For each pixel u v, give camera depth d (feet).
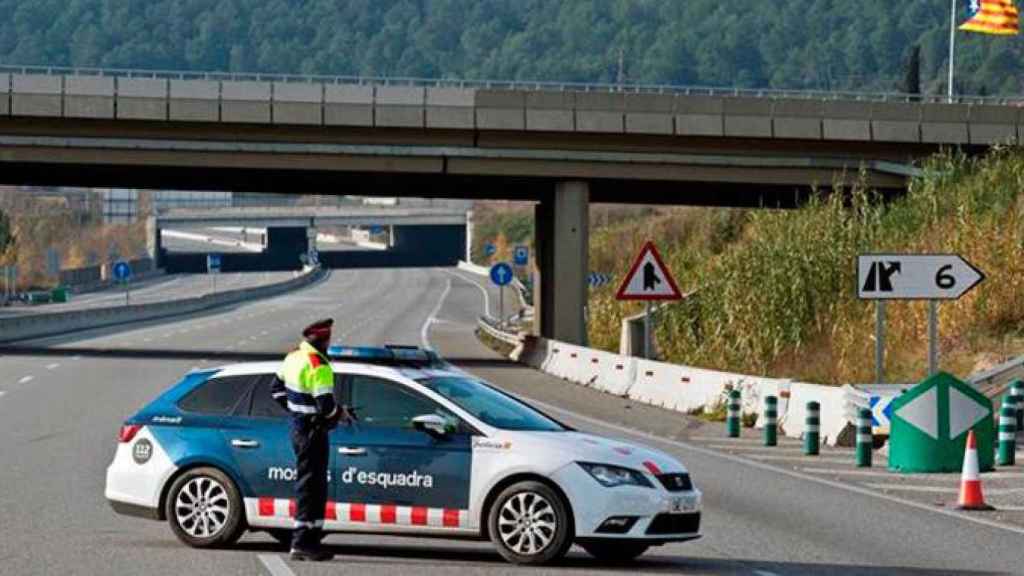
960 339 271.08
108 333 518.78
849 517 130.21
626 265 459.32
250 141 374.02
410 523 103.65
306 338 102.94
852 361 278.05
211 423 107.76
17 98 365.20
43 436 188.65
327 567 100.22
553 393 287.69
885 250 306.14
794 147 381.81
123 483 108.68
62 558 102.68
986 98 382.01
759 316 299.79
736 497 143.54
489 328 513.45
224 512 106.93
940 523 126.82
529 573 99.14
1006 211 306.14
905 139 377.09
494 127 372.17
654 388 265.54
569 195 384.47
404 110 371.35
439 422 103.24
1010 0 450.71
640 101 374.22
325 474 102.68
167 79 367.86
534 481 101.96
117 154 373.81
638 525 101.40
